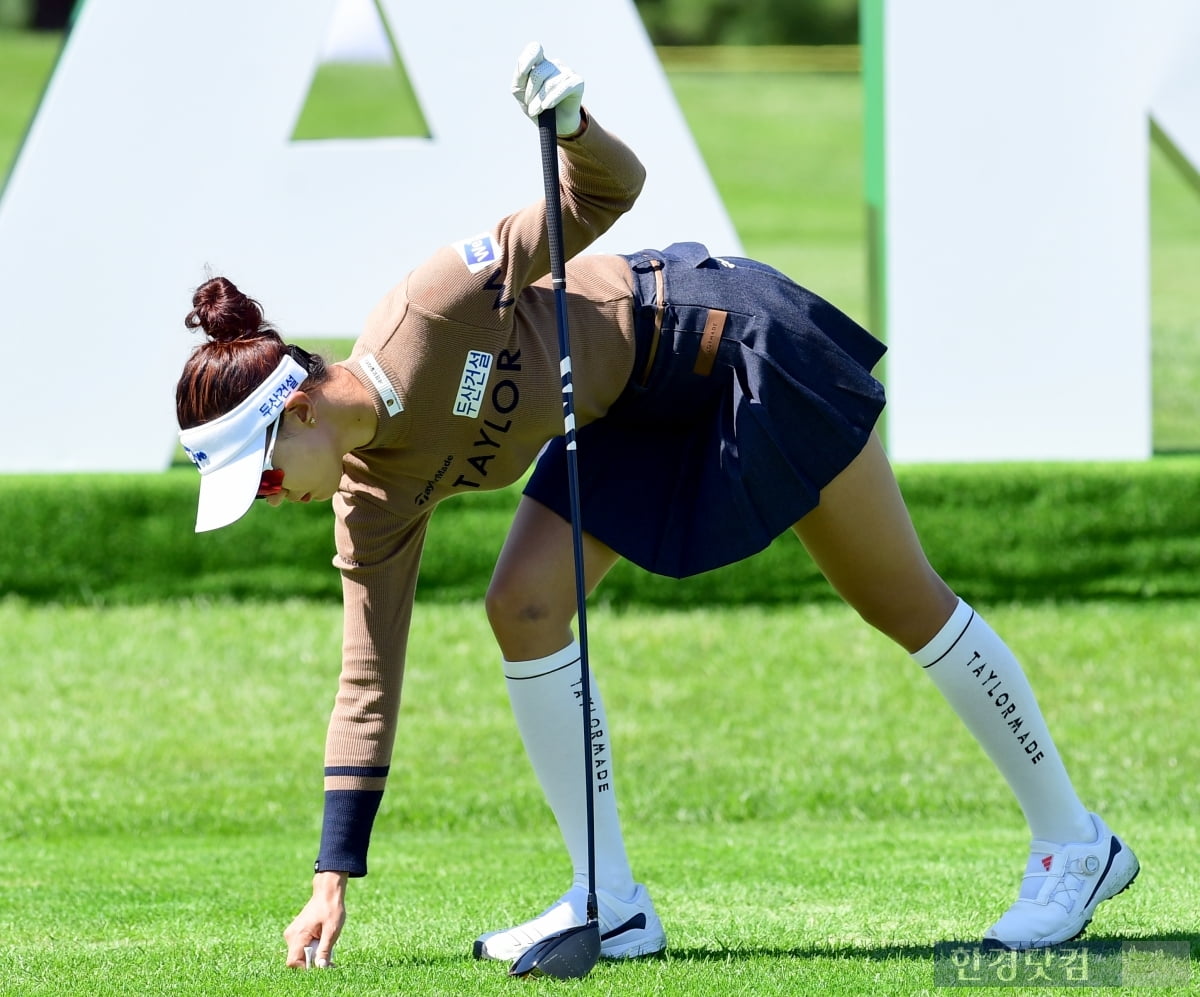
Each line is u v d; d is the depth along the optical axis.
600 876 10.70
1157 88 25.89
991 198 26.08
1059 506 25.86
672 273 10.34
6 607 25.83
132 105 26.16
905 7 25.81
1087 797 18.53
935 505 25.89
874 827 18.00
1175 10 25.70
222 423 8.98
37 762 20.25
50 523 25.98
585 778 10.40
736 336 10.23
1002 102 25.94
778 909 12.41
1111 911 11.90
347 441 9.41
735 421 10.18
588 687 10.09
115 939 11.64
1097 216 26.12
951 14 25.81
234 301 9.32
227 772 20.11
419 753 20.73
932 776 19.69
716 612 25.83
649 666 23.72
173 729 21.55
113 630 24.97
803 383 10.24
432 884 14.16
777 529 10.28
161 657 23.98
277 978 9.73
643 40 25.66
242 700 22.58
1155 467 25.84
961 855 15.41
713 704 22.36
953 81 25.91
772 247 71.81
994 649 10.77
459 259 9.48
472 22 25.89
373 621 10.12
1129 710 21.69
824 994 9.28
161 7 26.02
